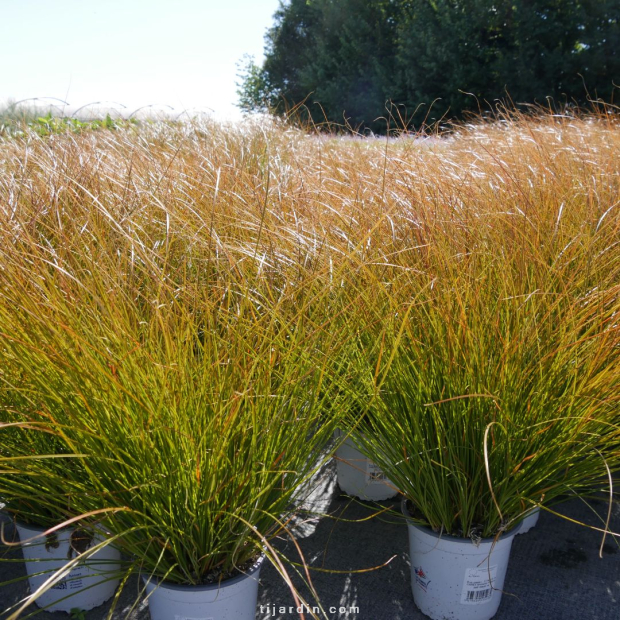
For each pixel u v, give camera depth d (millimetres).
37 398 1481
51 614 1820
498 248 2094
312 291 1836
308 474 1875
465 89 19531
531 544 2174
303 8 23359
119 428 1420
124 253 1918
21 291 1537
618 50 18578
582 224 2277
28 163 2984
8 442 1569
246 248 2016
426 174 3027
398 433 1741
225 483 1459
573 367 1627
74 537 1707
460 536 1665
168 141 4492
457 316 1675
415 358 1732
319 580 1978
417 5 20344
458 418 1624
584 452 1648
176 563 1484
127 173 2826
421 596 1813
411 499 1765
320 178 3350
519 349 1582
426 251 1963
